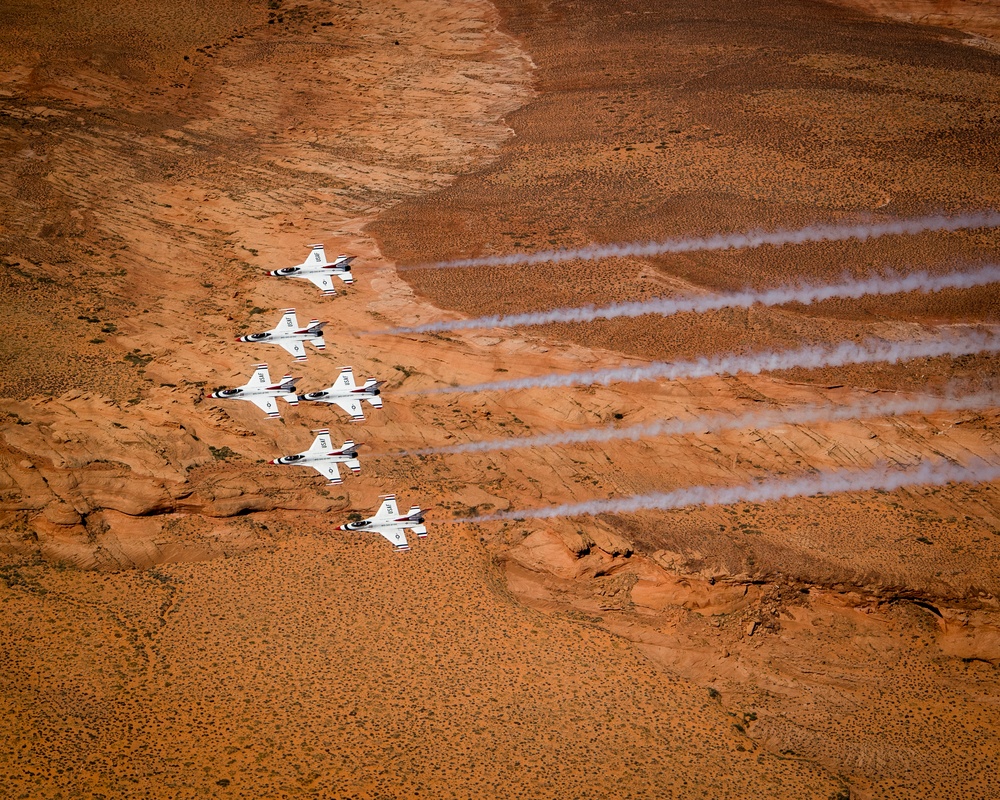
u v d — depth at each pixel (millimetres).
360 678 190125
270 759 175375
